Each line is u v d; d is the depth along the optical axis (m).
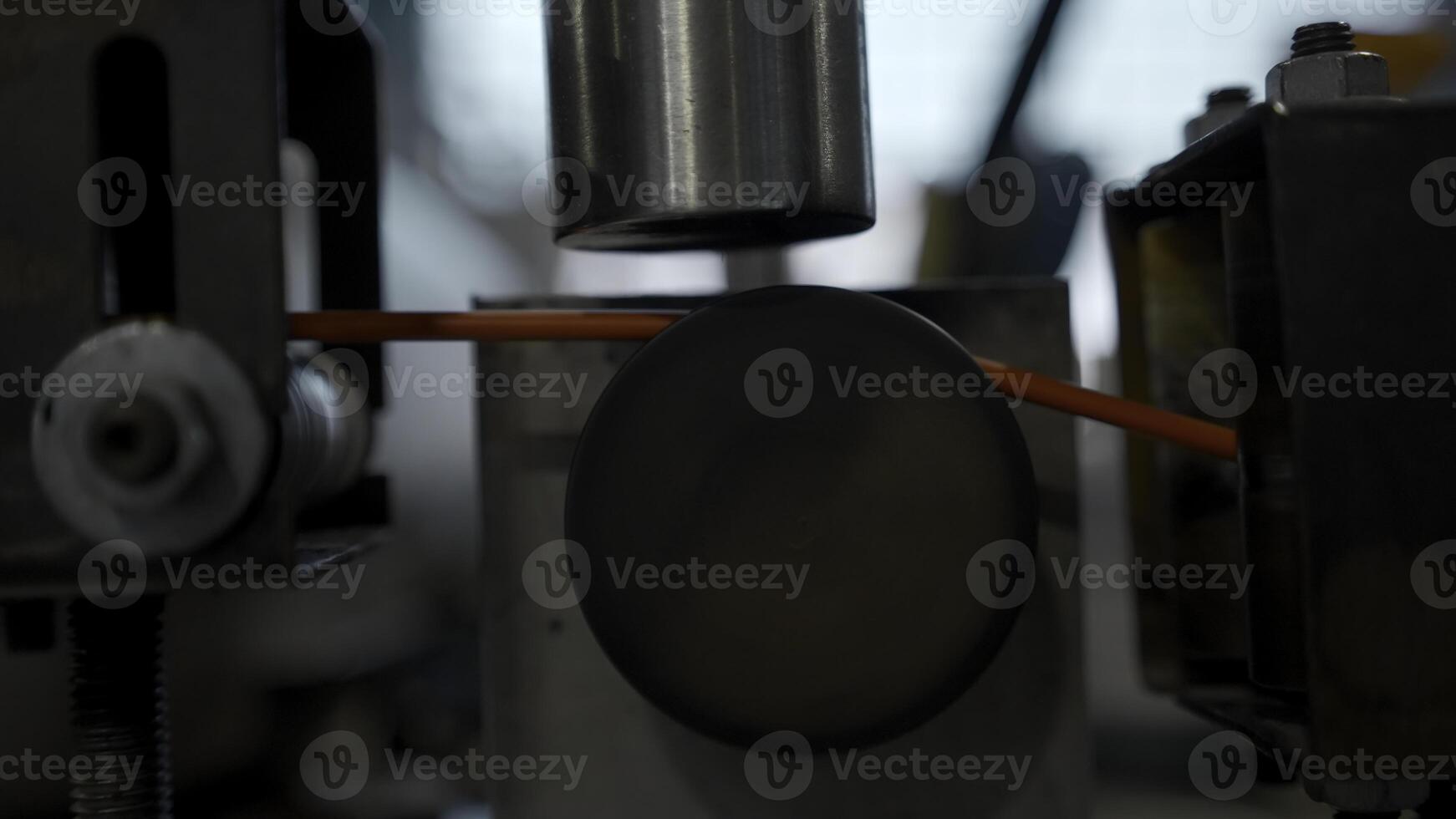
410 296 0.68
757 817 0.48
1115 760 0.56
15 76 0.41
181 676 0.56
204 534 0.41
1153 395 0.52
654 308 0.49
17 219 0.41
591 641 0.48
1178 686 0.51
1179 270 0.51
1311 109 0.42
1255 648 0.45
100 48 0.41
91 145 0.42
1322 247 0.42
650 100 0.44
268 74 0.41
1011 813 0.48
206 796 0.56
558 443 0.48
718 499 0.44
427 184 0.77
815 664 0.44
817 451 0.44
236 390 0.41
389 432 0.62
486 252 0.78
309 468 0.45
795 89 0.44
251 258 0.41
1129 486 0.52
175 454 0.41
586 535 0.44
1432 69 0.58
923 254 0.75
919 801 0.48
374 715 0.59
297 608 0.58
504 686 0.48
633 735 0.48
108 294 0.43
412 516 0.63
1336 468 0.42
